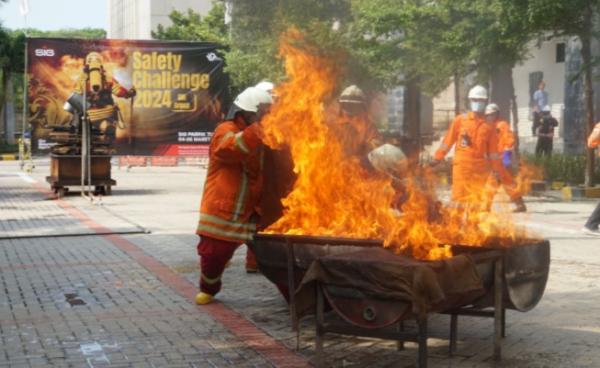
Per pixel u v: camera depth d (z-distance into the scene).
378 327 5.42
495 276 5.99
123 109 29.97
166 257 10.90
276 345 6.59
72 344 6.60
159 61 30.06
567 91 27.45
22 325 7.22
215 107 30.47
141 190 23.08
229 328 7.12
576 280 9.36
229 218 7.77
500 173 13.84
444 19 20.92
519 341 6.77
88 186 20.50
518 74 33.72
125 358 6.22
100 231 13.46
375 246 6.35
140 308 7.90
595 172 22.23
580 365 6.09
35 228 14.06
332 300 5.60
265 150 7.74
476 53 20.58
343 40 22.11
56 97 29.11
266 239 6.97
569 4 18.83
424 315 5.23
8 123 62.66
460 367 6.04
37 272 9.80
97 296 8.45
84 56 29.36
